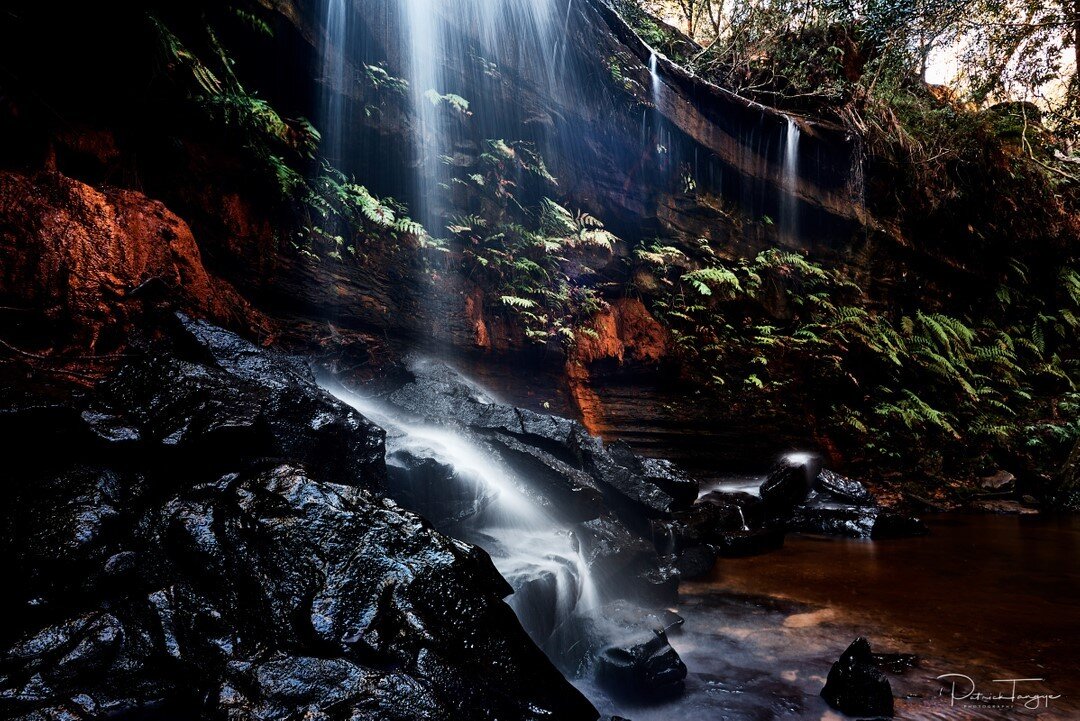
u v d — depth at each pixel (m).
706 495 7.21
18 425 2.44
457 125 7.92
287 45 6.12
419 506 3.84
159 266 4.30
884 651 3.39
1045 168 14.75
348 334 6.24
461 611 2.32
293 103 6.54
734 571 5.24
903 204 12.81
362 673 1.99
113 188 4.50
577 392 8.70
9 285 3.61
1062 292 14.90
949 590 4.62
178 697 2.03
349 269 6.75
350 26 6.68
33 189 3.88
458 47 7.77
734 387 9.86
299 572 2.33
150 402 2.95
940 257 13.22
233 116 5.56
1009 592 4.57
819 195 11.89
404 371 5.94
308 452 3.15
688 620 3.94
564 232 8.95
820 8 12.06
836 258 12.15
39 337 3.64
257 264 5.87
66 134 4.52
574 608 3.60
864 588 4.68
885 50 12.51
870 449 10.27
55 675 1.94
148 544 2.42
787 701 2.83
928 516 8.64
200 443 2.73
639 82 9.77
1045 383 13.77
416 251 7.43
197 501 2.60
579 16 9.09
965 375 12.55
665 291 9.96
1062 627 3.77
